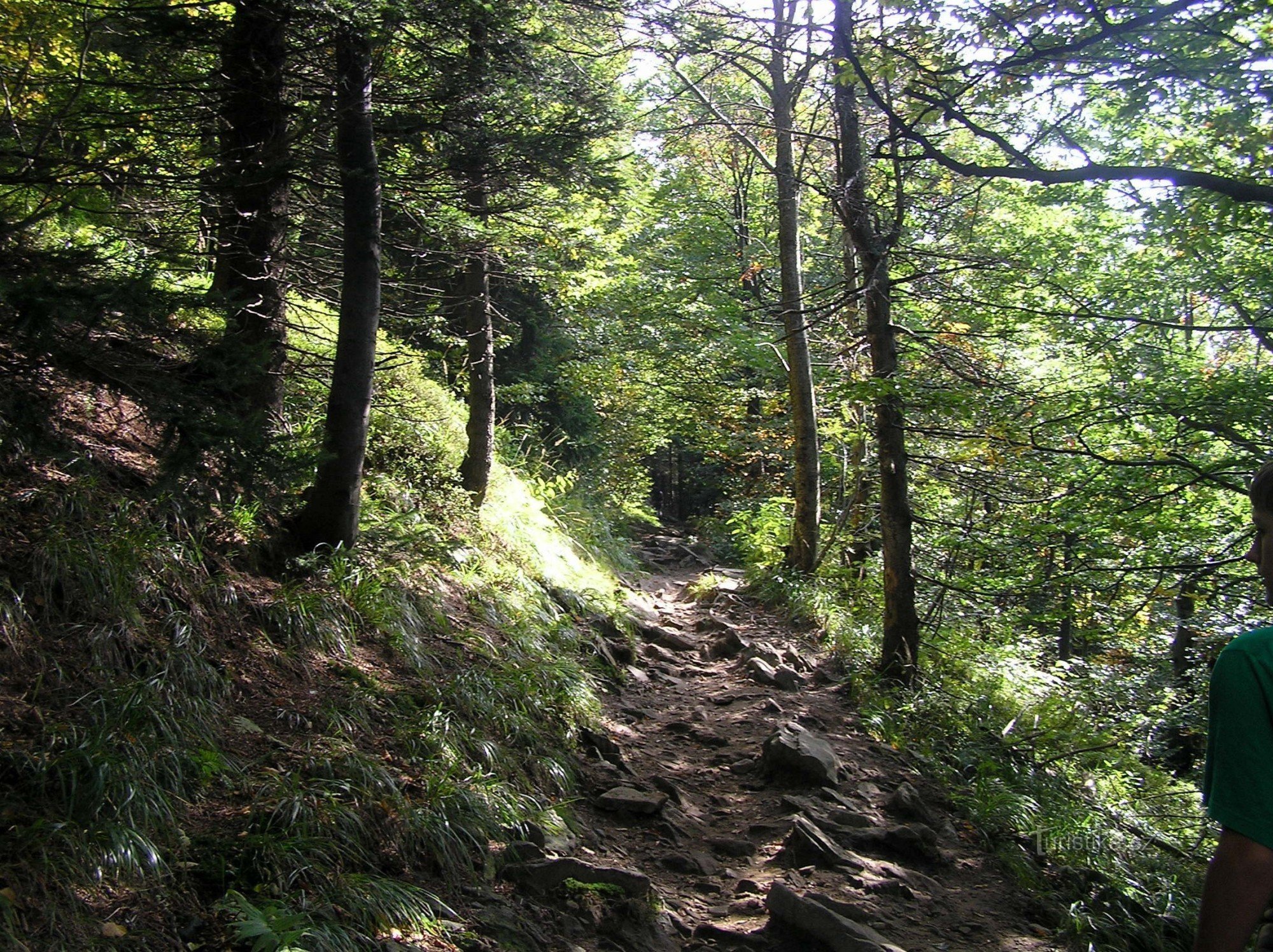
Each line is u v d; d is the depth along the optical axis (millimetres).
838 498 18375
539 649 8750
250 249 7793
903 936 5383
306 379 9250
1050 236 13953
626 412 24406
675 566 21359
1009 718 10578
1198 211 9070
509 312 19375
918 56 6898
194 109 7555
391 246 9094
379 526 8625
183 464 4512
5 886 3418
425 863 4836
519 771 6266
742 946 4961
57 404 5359
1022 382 11984
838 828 6598
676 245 20594
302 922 3814
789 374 15539
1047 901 6348
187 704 4922
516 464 15859
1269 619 10297
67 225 6566
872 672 10805
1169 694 12266
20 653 4605
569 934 4711
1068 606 10766
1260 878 1955
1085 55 6008
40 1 7844
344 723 5684
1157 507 9477
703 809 6996
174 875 3973
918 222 13383
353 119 7340
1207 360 11664
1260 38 6527
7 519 5242
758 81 15070
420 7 7113
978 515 13719
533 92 8578
